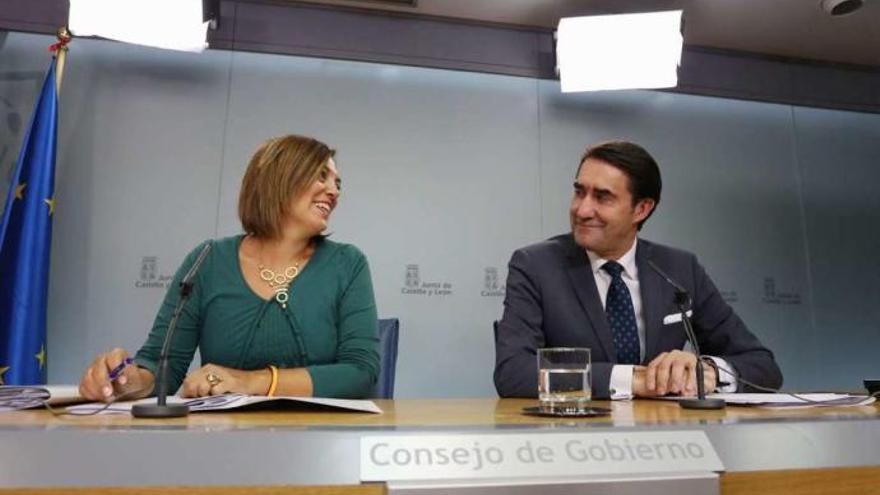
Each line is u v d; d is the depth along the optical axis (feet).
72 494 1.56
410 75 9.61
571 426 1.91
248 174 4.87
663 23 9.05
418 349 8.91
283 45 9.21
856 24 10.09
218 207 8.68
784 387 9.95
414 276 9.06
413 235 9.15
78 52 8.70
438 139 9.50
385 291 8.95
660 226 10.03
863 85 11.26
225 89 9.02
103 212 8.37
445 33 9.80
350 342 4.42
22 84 8.49
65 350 7.98
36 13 8.61
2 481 1.55
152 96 8.79
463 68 9.73
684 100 10.55
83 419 2.12
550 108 9.98
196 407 2.50
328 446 1.68
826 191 10.83
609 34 9.14
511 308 5.16
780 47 10.77
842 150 11.07
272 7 9.31
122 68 8.79
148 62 8.87
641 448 1.80
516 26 10.05
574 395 3.16
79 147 8.45
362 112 9.34
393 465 1.65
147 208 8.50
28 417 2.20
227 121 8.93
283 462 1.65
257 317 4.36
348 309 4.57
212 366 3.59
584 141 10.00
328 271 4.67
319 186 4.80
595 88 9.30
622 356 5.03
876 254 10.80
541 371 3.22
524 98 9.92
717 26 10.16
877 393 3.73
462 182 9.45
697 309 5.40
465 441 1.74
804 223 10.62
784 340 10.11
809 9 9.70
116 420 2.09
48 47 8.63
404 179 9.27
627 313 5.13
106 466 1.59
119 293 8.25
